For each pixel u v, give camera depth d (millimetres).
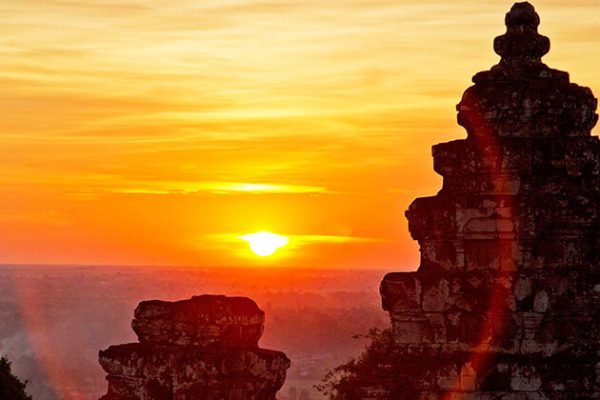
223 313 31906
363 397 29875
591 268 29453
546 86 29703
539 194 29344
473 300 29281
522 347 29062
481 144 29656
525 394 28750
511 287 29141
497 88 29766
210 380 31375
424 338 29750
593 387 28859
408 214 30281
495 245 29422
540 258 29297
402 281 29969
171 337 32031
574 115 29750
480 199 29469
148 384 31781
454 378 29078
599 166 29719
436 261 29891
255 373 31625
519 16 30234
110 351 32406
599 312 29250
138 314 32500
